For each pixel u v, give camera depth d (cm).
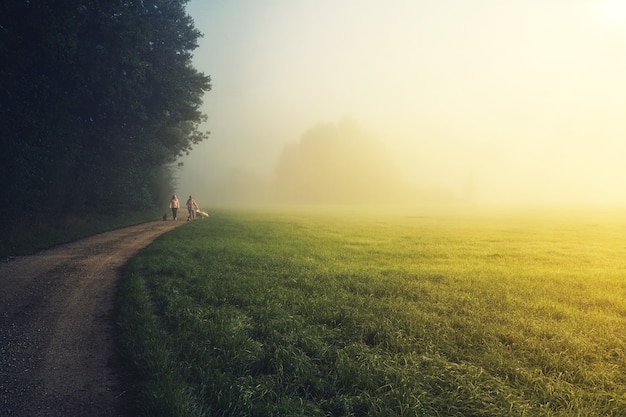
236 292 1080
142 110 3572
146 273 1322
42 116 2356
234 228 3212
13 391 552
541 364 654
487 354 677
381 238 2720
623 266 1648
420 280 1305
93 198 3425
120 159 3753
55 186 2592
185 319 834
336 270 1436
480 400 527
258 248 2003
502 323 855
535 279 1342
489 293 1120
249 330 793
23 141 2195
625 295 1139
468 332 784
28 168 2230
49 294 1067
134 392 558
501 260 1795
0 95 2008
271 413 487
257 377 603
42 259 1614
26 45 2109
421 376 592
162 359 634
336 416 507
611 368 636
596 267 1620
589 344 729
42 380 588
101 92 2994
